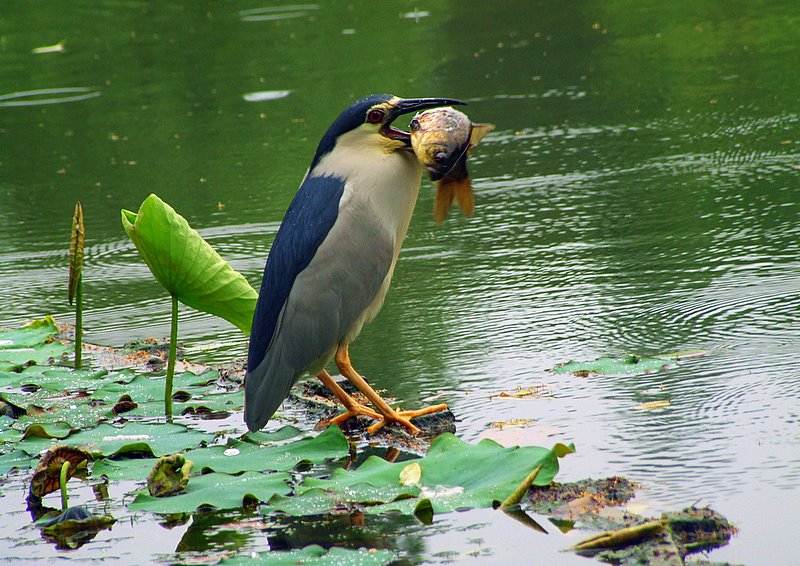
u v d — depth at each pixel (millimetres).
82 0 35125
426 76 22797
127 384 9711
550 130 18281
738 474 6691
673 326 9766
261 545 6383
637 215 13664
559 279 11617
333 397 9250
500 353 9633
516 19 28016
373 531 6426
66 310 12547
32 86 25750
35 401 9484
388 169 8680
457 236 13766
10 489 7703
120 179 18078
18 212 16828
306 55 26156
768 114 17719
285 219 8797
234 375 9812
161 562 6262
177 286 8859
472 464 7043
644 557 5734
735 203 13586
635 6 28047
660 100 19375
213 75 25141
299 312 8438
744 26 24500
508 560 5895
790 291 10281
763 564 5586
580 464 7113
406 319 10945
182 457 7312
